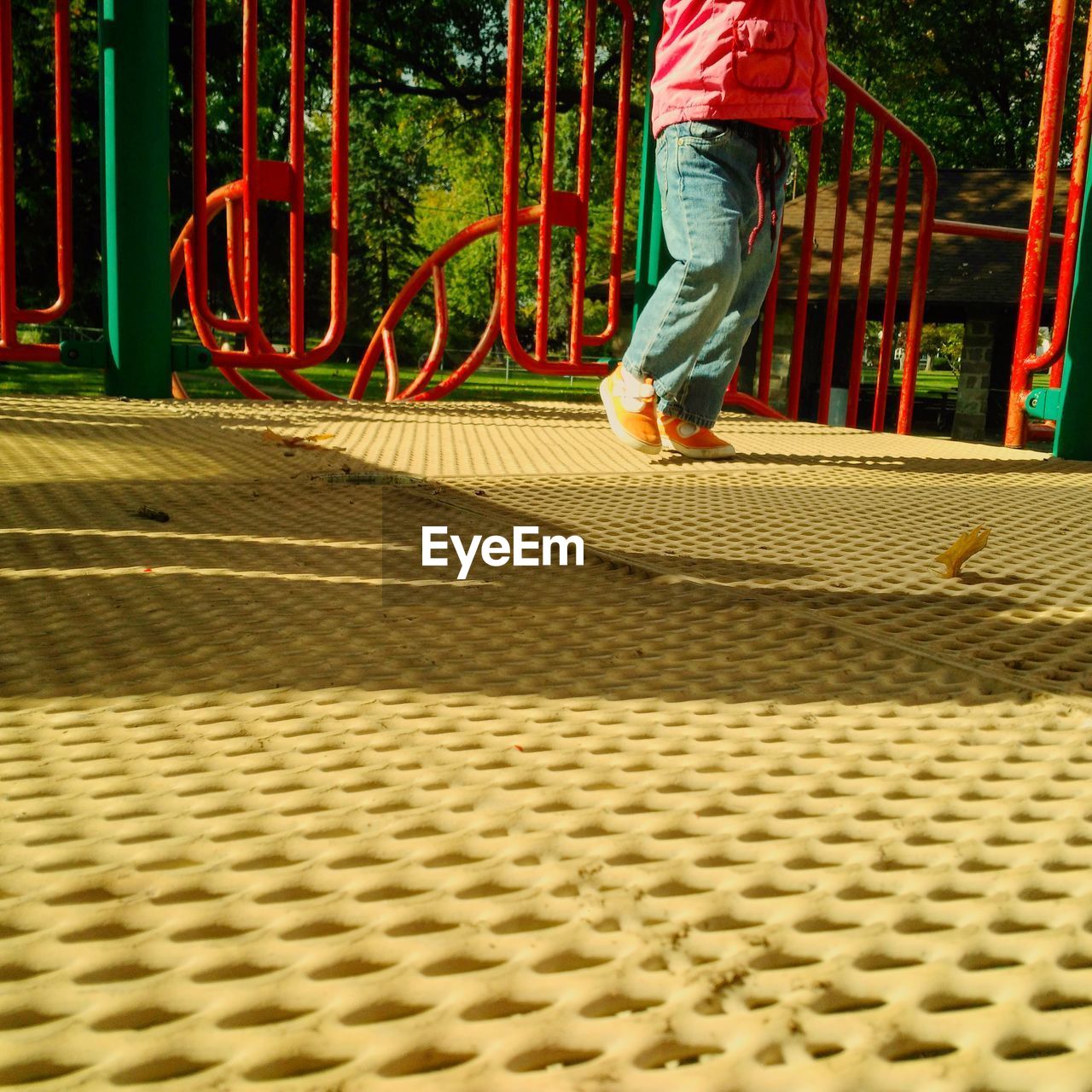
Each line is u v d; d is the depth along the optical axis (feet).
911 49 90.12
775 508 7.33
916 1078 1.55
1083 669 3.91
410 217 172.14
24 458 8.20
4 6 12.09
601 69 82.99
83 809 2.48
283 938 1.92
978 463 10.57
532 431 11.89
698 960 1.85
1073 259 11.21
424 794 2.60
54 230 69.05
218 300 75.56
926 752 3.01
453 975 1.80
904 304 66.33
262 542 5.73
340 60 13.47
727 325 10.09
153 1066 1.56
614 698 3.45
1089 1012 1.73
